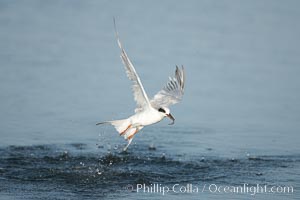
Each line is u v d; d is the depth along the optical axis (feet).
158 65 76.48
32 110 60.75
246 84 72.54
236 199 40.63
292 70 78.59
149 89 65.87
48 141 52.90
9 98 63.82
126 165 47.34
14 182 42.83
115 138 54.70
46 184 42.78
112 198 40.34
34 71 73.00
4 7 109.19
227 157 49.90
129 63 35.88
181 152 51.03
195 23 104.47
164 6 117.70
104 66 76.74
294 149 52.42
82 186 42.70
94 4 115.55
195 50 86.22
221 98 67.46
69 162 47.65
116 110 61.62
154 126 58.80
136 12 111.14
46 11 108.06
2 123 57.16
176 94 40.57
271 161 49.14
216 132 57.11
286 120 60.80
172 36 94.32
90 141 53.52
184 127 58.54
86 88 68.28
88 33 94.22
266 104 65.92
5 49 82.53
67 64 76.84
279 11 115.34
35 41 87.76
